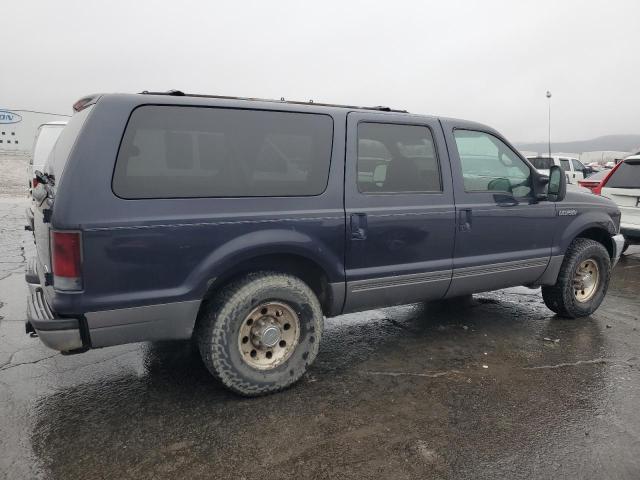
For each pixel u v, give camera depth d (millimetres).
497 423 2973
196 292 2953
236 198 3072
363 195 3541
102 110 2760
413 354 4031
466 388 3428
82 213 2633
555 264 4691
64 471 2479
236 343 3115
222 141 3078
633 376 3650
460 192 4031
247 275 3203
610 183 8211
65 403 3162
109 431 2842
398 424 2953
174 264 2885
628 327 4766
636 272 7402
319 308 3406
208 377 3549
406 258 3781
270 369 3254
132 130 2812
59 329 2668
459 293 4199
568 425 2957
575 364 3854
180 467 2523
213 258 2977
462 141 4145
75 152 2674
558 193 4395
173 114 2945
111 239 2695
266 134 3230
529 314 5137
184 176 2938
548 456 2648
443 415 3061
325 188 3396
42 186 3123
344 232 3449
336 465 2555
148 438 2777
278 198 3213
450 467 2551
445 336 4457
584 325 4809
